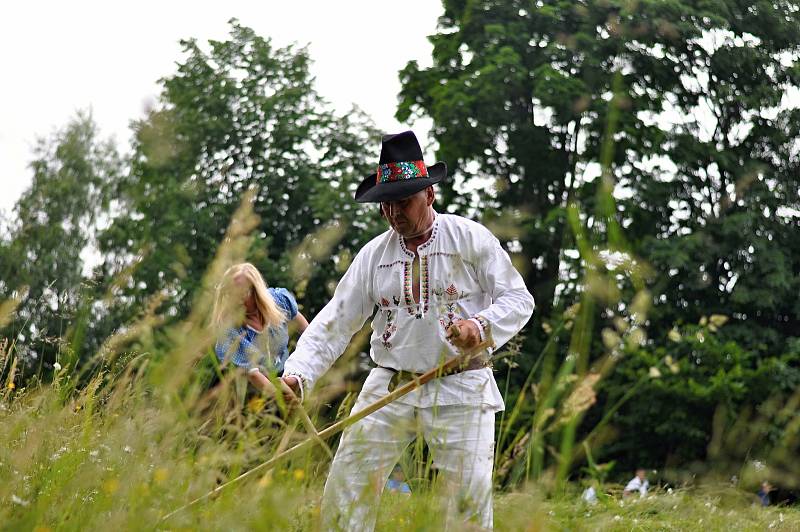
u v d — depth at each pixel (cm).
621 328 339
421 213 530
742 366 1819
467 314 525
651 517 529
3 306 430
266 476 328
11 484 319
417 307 522
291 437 392
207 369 393
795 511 615
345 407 473
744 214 2227
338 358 541
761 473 458
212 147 2797
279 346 601
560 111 2267
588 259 337
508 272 524
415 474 401
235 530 289
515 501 335
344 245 2805
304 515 362
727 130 2284
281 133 2973
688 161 2103
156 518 304
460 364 496
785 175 2312
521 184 2067
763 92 2230
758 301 2405
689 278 2245
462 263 526
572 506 401
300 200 2966
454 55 2791
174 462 329
